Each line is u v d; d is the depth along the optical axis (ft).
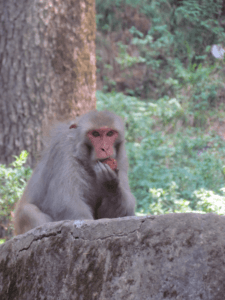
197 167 38.93
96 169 16.66
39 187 19.94
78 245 12.41
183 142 46.19
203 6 62.23
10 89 33.24
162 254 11.26
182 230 11.30
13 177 27.37
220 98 55.72
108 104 57.72
